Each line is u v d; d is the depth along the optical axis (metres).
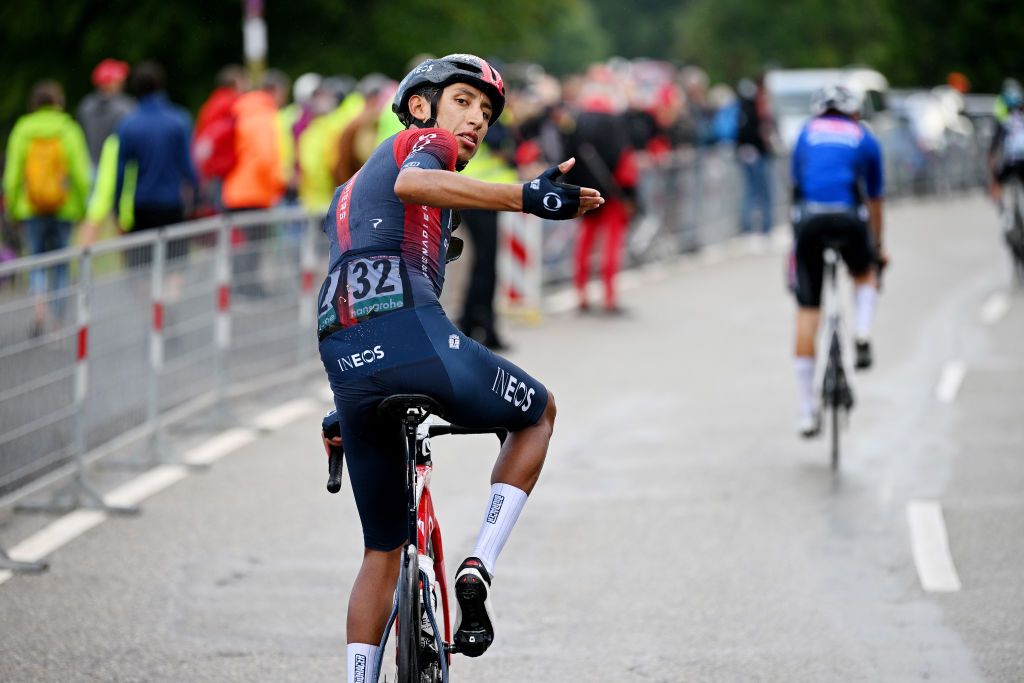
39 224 42.16
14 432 23.20
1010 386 36.19
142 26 94.88
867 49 165.62
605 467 28.41
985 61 120.62
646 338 44.00
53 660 18.14
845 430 31.55
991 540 23.27
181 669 17.84
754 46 194.88
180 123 41.59
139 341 28.05
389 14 102.81
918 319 46.81
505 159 41.34
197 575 21.62
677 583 21.23
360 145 39.03
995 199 54.88
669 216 63.78
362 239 13.44
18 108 96.94
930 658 18.11
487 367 13.59
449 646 13.85
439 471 27.86
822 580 21.36
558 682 17.41
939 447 29.92
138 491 26.58
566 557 22.53
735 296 53.16
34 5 94.38
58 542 23.33
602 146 47.66
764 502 25.77
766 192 70.81
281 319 35.69
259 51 59.72
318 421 32.69
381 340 13.23
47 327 24.33
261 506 25.50
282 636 19.05
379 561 14.35
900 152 93.19
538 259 47.09
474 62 13.98
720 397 35.22
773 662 18.03
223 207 45.06
